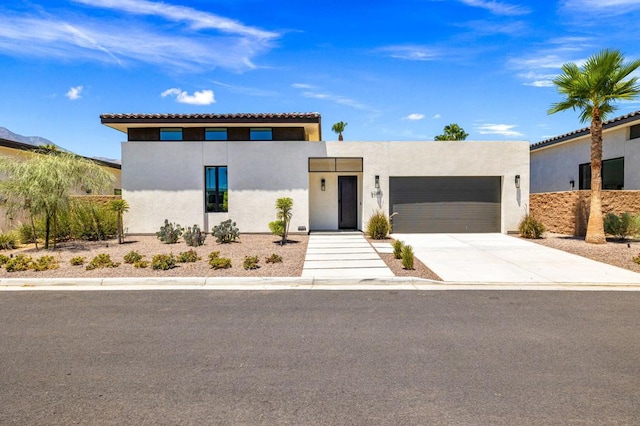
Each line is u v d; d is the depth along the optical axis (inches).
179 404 132.3
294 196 602.9
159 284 315.9
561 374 152.6
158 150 601.9
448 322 216.4
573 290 291.0
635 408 128.1
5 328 209.6
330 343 186.4
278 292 288.7
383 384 145.3
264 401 133.9
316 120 583.8
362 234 611.5
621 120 599.5
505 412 126.0
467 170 615.5
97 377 152.3
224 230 516.4
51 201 466.9
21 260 364.8
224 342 188.4
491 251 457.1
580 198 579.5
